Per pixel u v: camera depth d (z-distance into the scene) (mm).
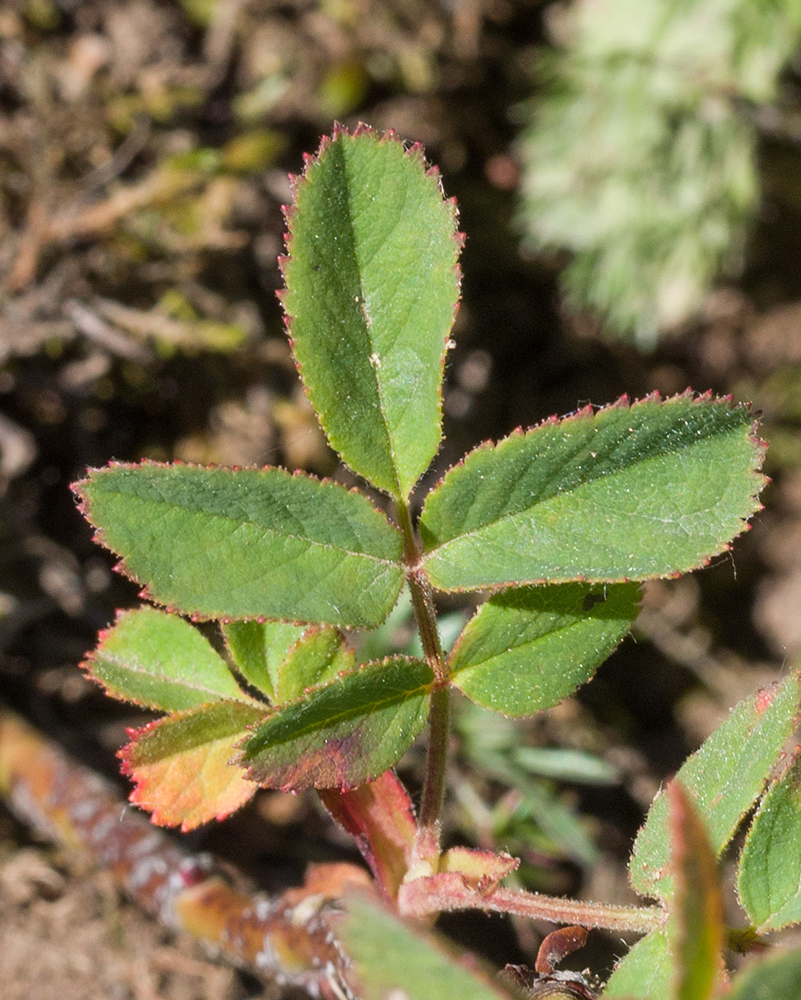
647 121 425
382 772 211
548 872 341
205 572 206
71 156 357
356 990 227
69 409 362
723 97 427
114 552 205
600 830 381
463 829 333
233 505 207
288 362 379
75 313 349
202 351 369
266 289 382
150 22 371
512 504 209
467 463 208
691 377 476
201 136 376
